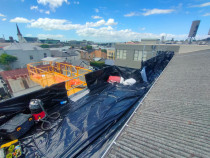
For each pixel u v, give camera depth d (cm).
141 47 1722
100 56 5353
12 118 279
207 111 214
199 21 1786
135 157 148
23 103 313
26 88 1370
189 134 170
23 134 270
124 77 705
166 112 241
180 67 591
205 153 134
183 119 207
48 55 3284
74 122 331
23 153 231
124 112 386
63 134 287
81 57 4928
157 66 1011
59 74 802
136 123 222
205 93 280
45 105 372
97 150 247
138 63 1814
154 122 215
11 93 1279
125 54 1934
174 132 180
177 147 151
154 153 150
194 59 733
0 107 266
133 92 533
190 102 257
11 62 2627
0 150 219
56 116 352
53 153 236
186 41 2195
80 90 548
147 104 288
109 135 291
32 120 298
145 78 696
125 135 194
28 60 2897
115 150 166
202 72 430
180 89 334
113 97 486
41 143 259
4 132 239
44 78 697
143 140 175
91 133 290
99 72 629
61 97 425
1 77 1414
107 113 377
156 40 2127
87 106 418
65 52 4459
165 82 417
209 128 174
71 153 237
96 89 570
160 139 171
